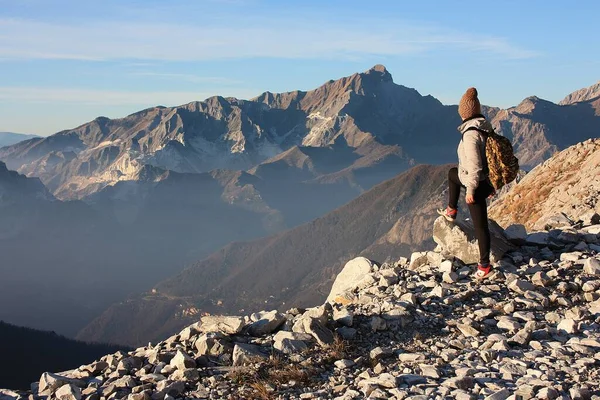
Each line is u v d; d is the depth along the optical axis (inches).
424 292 238.1
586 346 183.3
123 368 190.1
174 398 169.2
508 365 173.6
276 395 169.3
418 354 186.2
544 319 211.3
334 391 169.5
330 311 223.3
